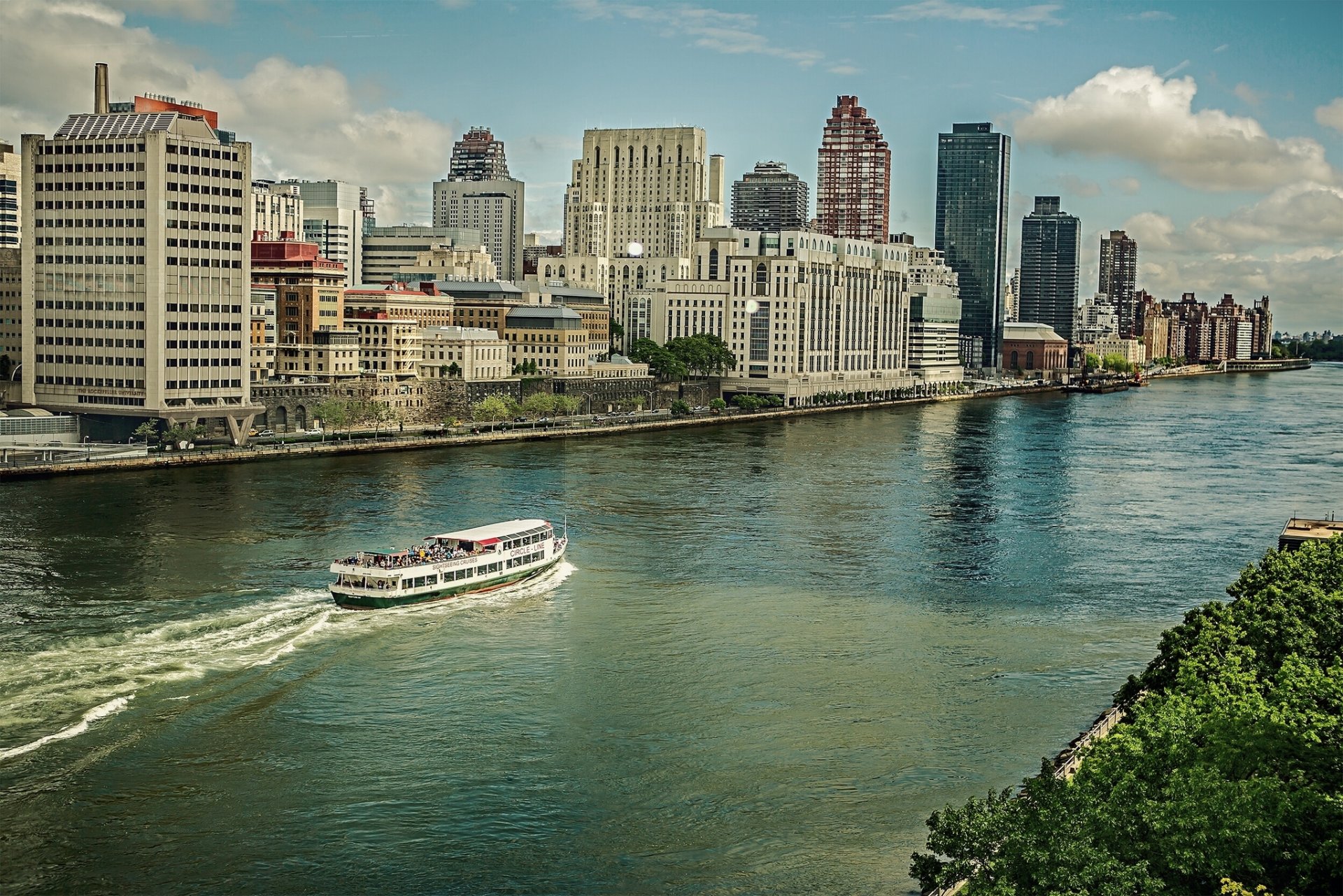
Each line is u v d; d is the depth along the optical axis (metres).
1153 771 110.44
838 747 157.12
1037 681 180.88
